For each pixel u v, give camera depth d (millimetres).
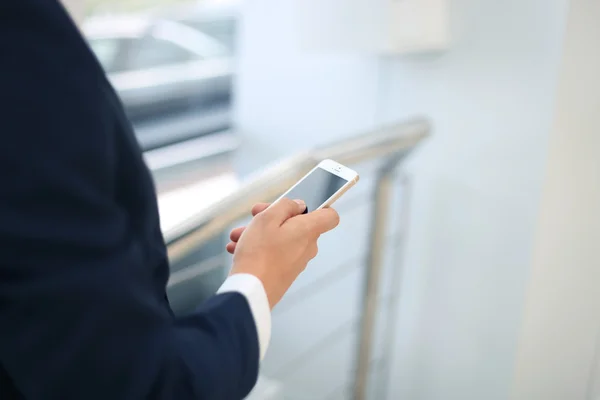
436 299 1663
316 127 1781
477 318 1604
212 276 2084
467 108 1487
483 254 1553
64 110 422
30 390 441
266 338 568
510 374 1588
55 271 419
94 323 433
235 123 1966
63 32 430
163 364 469
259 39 1829
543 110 1380
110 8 2154
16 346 428
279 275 598
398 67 1578
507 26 1390
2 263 413
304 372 1987
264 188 1093
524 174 1443
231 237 699
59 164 417
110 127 451
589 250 1400
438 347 1696
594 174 1345
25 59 416
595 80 1291
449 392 1710
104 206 440
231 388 522
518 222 1480
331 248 1840
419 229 1639
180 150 2182
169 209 1892
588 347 1464
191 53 2359
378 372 1817
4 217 405
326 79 1724
